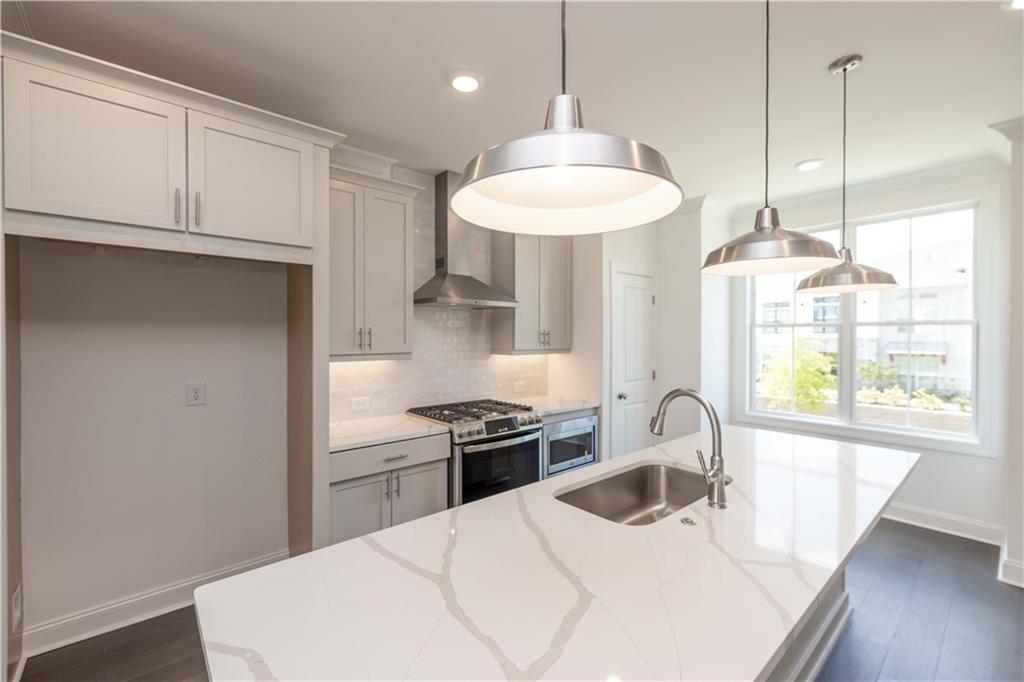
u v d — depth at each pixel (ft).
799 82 7.30
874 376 12.61
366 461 8.43
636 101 7.89
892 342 12.32
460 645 3.02
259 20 5.79
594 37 6.16
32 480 6.65
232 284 8.46
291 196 7.25
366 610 3.41
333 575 3.89
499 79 7.19
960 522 11.05
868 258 12.63
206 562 8.20
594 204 3.69
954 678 6.45
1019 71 6.98
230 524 8.45
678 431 14.40
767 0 5.35
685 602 3.49
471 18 5.77
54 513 6.83
